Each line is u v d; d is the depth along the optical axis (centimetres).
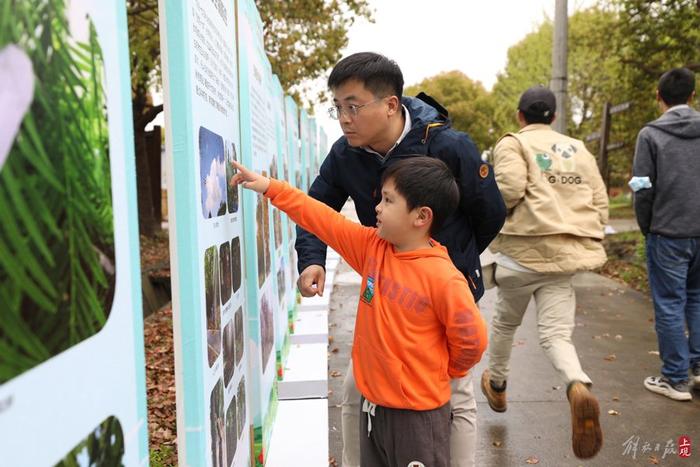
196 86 126
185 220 119
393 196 179
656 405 372
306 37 1074
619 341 514
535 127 316
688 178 356
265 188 188
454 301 175
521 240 296
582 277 812
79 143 76
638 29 972
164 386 422
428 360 180
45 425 66
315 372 325
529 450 315
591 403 258
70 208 73
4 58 59
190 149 119
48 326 67
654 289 383
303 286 219
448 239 211
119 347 88
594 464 300
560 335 288
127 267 92
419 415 181
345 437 228
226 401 156
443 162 194
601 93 1997
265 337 240
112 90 87
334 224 197
